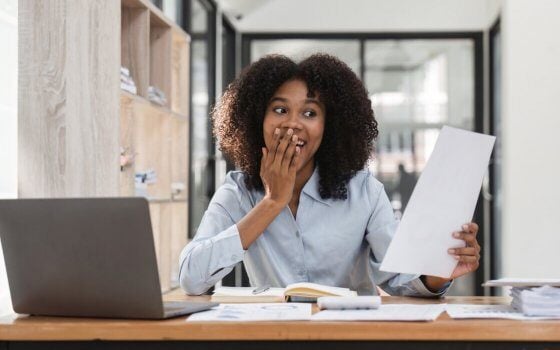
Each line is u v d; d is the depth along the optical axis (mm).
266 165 1815
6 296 2793
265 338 1311
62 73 2996
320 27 7855
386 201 2059
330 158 2002
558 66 5004
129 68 3619
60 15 3000
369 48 7898
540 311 1413
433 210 1578
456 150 1548
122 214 1368
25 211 1438
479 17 7711
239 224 1808
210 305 1542
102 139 3027
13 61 2994
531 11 5016
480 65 7734
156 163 4008
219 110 2168
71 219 1405
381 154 7887
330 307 1513
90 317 1452
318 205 2012
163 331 1322
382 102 7891
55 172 2979
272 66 1998
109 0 3033
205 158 6160
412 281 1834
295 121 1946
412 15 7797
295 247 2002
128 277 1390
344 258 2014
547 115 5016
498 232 7086
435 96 7844
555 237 5000
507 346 1325
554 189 5004
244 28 7844
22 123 2980
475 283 7488
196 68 5832
